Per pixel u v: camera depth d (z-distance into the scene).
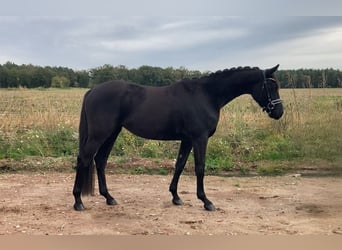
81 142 6.21
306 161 9.84
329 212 6.14
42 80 44.88
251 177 8.89
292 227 5.37
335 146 10.08
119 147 10.62
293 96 13.21
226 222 5.60
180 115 6.17
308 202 6.75
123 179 8.55
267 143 10.71
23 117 12.95
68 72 46.53
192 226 5.39
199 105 6.19
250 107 15.11
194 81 6.37
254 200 6.88
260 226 5.41
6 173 9.02
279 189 7.71
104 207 6.36
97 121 6.09
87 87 45.75
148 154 10.39
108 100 6.13
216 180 8.52
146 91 6.29
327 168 9.35
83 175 6.20
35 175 8.80
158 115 6.15
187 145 6.54
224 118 11.98
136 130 6.27
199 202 6.74
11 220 5.57
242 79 6.39
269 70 6.41
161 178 8.67
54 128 11.71
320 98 13.11
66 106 17.81
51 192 7.32
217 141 10.54
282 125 11.36
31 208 6.22
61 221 5.57
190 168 9.41
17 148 10.34
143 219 5.71
